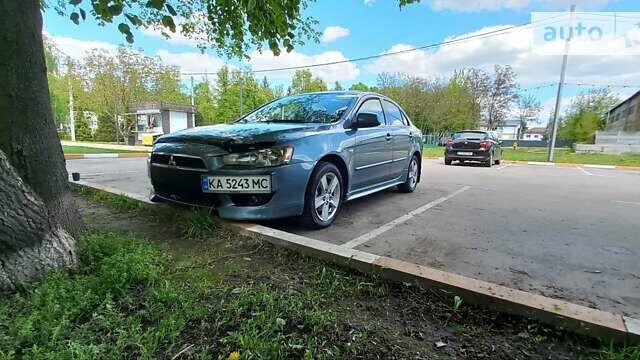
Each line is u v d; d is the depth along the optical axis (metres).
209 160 2.89
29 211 1.85
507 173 9.50
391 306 1.83
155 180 3.34
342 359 1.42
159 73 24.27
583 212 4.37
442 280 1.91
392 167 4.81
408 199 5.12
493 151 12.15
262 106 4.56
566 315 1.58
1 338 1.41
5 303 1.67
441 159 16.08
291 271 2.24
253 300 1.80
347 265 2.23
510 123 50.06
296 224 3.53
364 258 2.21
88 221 3.34
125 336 1.47
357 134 3.87
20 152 2.06
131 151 15.77
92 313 1.65
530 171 10.34
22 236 1.82
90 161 10.93
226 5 4.02
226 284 2.02
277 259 2.43
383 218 3.91
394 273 2.04
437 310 1.80
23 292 1.79
